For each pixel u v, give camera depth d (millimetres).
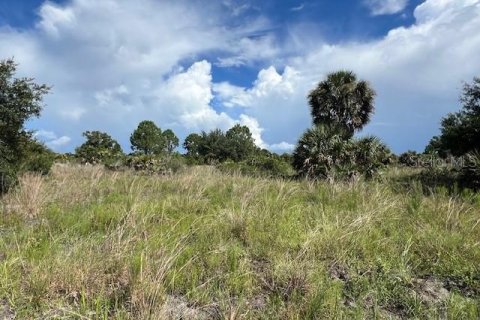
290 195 9164
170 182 11742
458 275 4867
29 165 12375
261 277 4531
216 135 56531
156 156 18922
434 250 5531
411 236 5902
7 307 3738
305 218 7027
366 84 25219
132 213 6379
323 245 5461
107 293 3955
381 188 9820
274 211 7379
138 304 3711
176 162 18859
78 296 3922
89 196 9047
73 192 9070
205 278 4496
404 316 3975
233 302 4023
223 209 7316
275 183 11125
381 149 16812
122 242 5027
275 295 4176
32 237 5473
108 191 9867
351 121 25562
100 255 4586
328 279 4516
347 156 15805
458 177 13344
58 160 25422
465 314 3900
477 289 4504
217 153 55125
